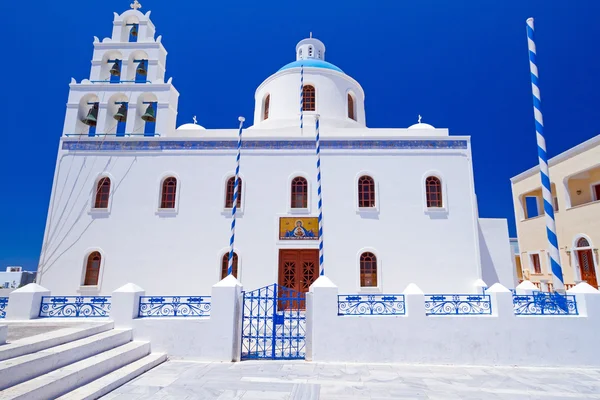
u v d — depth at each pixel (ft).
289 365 23.40
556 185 60.13
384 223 41.63
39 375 16.56
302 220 41.88
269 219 42.09
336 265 40.65
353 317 24.66
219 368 22.61
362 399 17.79
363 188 43.37
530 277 69.21
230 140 44.62
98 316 25.35
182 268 41.27
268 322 34.81
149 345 24.36
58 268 41.39
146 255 41.63
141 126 48.73
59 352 17.93
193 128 54.85
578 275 55.36
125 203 43.09
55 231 42.39
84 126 47.96
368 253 41.22
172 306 25.96
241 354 25.27
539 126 29.55
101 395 17.48
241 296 25.95
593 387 20.01
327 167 43.42
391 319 24.57
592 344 24.18
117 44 49.44
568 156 56.90
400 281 40.11
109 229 42.37
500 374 22.12
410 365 23.71
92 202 43.29
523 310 25.21
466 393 18.84
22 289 25.44
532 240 68.33
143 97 49.83
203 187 43.42
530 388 19.74
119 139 45.01
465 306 25.40
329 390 18.93
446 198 42.06
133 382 19.70
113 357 20.34
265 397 17.80
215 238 41.88
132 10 51.19
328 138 44.19
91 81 48.03
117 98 48.75
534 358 24.02
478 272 39.99
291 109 56.34
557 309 25.22
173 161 44.32
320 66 60.44
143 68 49.85
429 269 40.32
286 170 43.52
